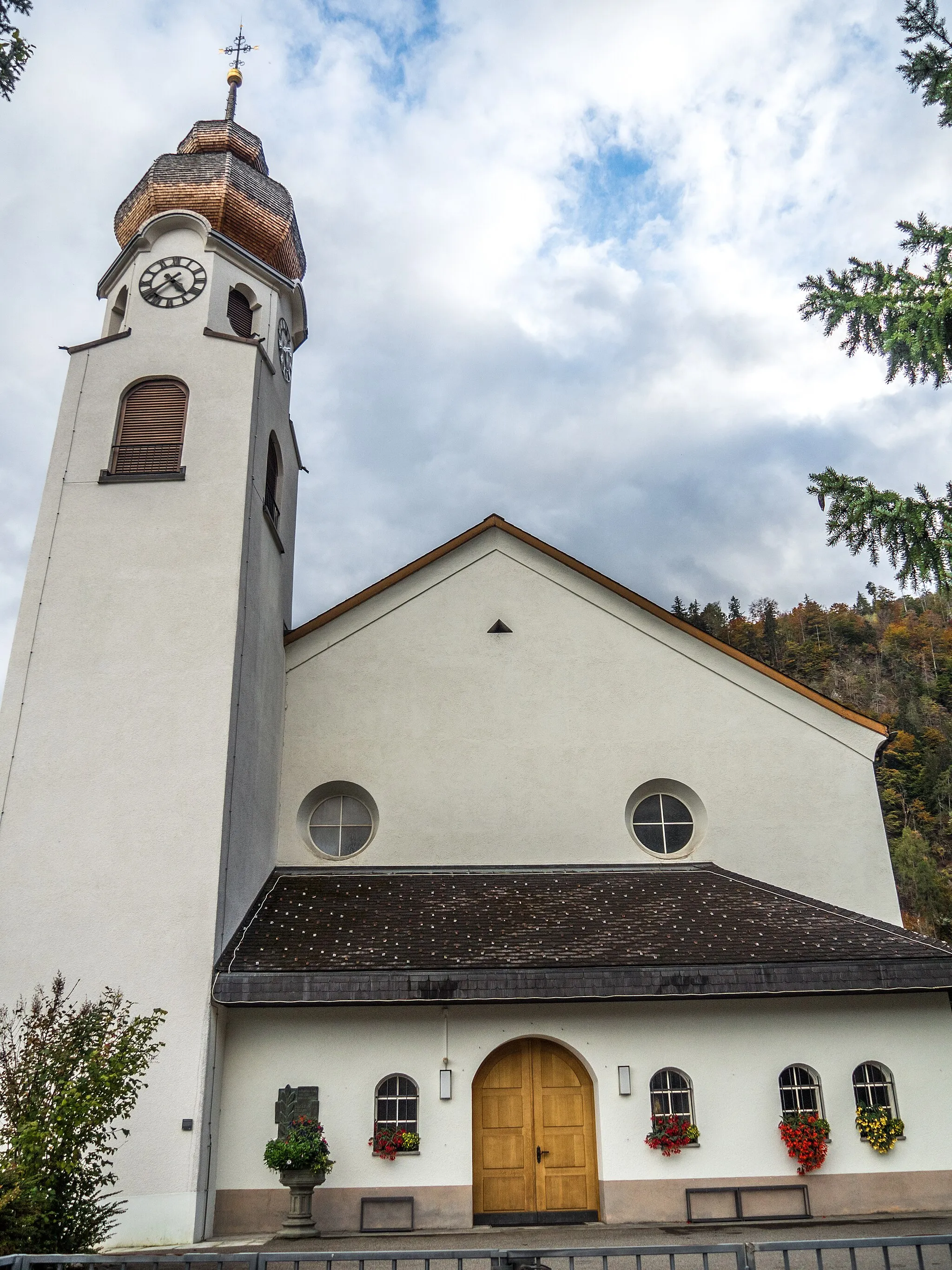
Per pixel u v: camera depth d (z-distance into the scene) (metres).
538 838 19.61
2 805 16.20
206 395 19.38
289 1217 14.47
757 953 15.91
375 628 21.08
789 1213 15.04
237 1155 15.02
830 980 15.44
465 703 20.50
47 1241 10.05
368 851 19.48
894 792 86.06
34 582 17.77
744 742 20.19
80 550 18.05
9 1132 10.65
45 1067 11.14
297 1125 14.88
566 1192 15.53
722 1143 15.39
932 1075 15.78
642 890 18.41
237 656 17.44
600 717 20.41
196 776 16.42
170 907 15.60
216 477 18.62
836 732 20.19
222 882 15.92
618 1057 15.75
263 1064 15.45
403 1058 15.57
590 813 19.78
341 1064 15.48
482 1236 14.38
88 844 15.99
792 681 20.42
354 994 15.04
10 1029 14.18
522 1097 15.97
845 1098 15.66
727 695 20.50
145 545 18.08
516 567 21.62
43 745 16.62
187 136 23.72
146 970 15.22
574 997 15.19
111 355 19.78
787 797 19.81
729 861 19.47
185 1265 8.54
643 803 20.22
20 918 15.54
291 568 22.62
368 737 20.27
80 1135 10.79
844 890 19.23
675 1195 15.12
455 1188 15.00
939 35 9.89
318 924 16.86
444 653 20.89
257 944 16.06
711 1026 15.95
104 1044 11.69
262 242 22.14
